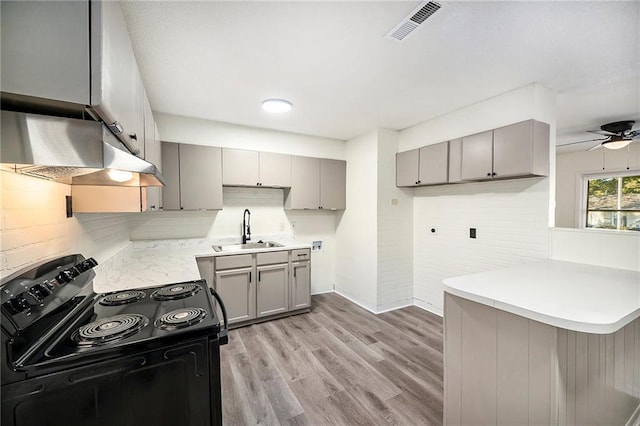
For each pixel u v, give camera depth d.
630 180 4.54
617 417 1.55
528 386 1.23
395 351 2.50
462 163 2.68
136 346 0.94
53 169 0.92
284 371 2.19
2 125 0.72
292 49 1.80
